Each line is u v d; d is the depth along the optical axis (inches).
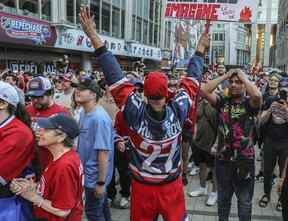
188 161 329.1
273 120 243.9
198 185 301.7
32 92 176.7
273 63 3673.7
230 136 182.5
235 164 182.9
